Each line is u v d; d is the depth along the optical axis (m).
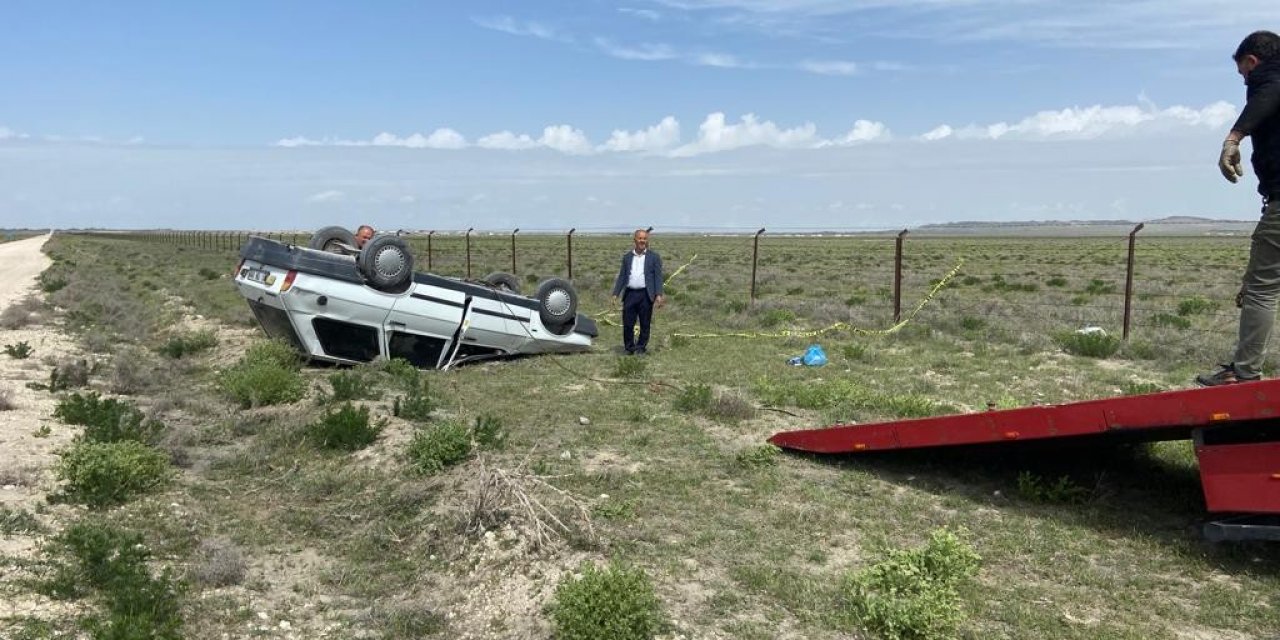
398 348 12.05
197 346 14.22
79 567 5.09
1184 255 57.50
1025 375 12.02
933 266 45.75
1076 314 18.92
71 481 6.53
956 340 15.39
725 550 5.68
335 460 7.62
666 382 11.32
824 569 5.44
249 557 5.63
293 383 10.12
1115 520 6.23
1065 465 7.36
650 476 7.17
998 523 6.21
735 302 21.42
